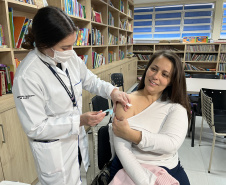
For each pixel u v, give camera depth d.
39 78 0.86
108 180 0.94
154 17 6.22
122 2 4.55
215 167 1.96
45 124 0.85
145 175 0.80
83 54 3.14
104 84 1.25
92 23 3.17
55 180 0.98
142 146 0.83
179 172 0.97
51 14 0.74
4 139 1.34
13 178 1.47
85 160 1.21
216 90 2.04
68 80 0.99
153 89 0.94
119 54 4.88
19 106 0.82
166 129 0.90
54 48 0.81
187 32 6.00
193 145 2.36
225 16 5.48
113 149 1.00
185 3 5.67
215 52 5.19
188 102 1.01
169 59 0.91
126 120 0.85
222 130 1.83
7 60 1.52
